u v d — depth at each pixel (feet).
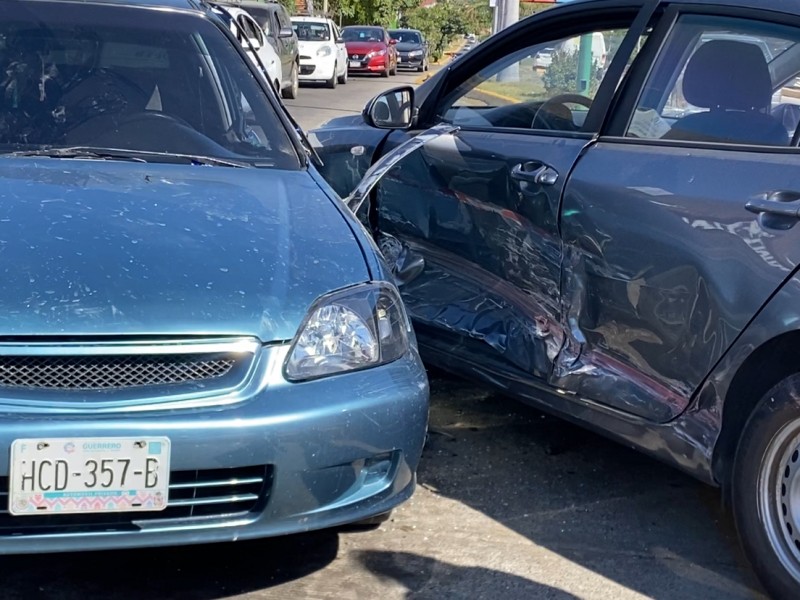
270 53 54.90
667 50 12.04
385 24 176.35
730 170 10.69
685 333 10.84
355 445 9.26
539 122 13.47
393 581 10.37
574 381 12.16
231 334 9.05
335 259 10.22
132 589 10.02
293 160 13.08
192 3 14.74
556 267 12.32
